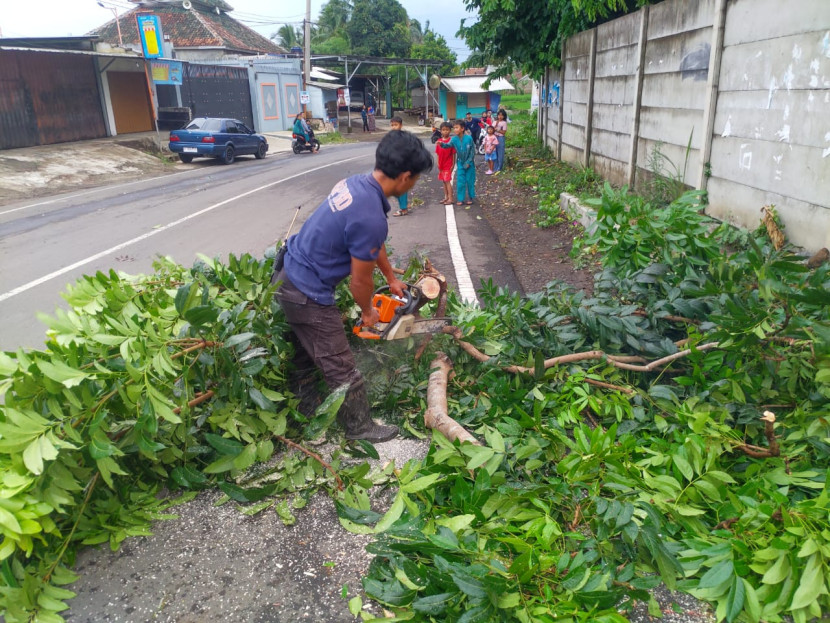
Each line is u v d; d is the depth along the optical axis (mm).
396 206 12117
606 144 10750
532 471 2973
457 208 11719
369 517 2627
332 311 3154
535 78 17500
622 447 2725
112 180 16844
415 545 2273
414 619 2174
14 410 2215
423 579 2176
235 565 2547
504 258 7688
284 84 36469
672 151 7797
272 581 2463
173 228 9914
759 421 3029
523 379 3574
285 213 11172
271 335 3211
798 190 5254
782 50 5406
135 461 2926
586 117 11883
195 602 2361
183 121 27031
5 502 2121
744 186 6113
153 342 2750
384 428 3406
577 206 9164
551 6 14406
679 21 7520
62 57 21844
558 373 3568
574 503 2641
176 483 2957
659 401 3307
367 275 3041
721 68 6504
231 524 2793
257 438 3117
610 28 10359
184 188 14812
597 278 4363
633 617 2270
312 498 2971
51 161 17750
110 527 2660
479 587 2035
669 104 7852
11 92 19641
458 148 11852
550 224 9383
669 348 3549
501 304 4168
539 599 2172
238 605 2346
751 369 3326
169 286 3576
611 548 2400
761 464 2773
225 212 11359
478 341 3822
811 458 2914
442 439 2863
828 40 4809
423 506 2748
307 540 2691
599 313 3725
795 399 3156
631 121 9227
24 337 5344
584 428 2859
